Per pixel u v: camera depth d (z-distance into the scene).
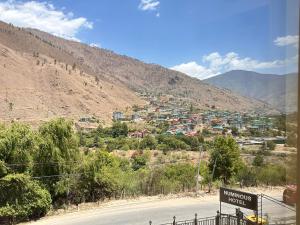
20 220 17.47
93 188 20.88
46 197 18.30
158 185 22.62
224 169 21.22
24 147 18.45
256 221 7.54
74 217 18.02
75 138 20.55
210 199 20.50
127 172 24.39
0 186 17.14
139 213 18.30
